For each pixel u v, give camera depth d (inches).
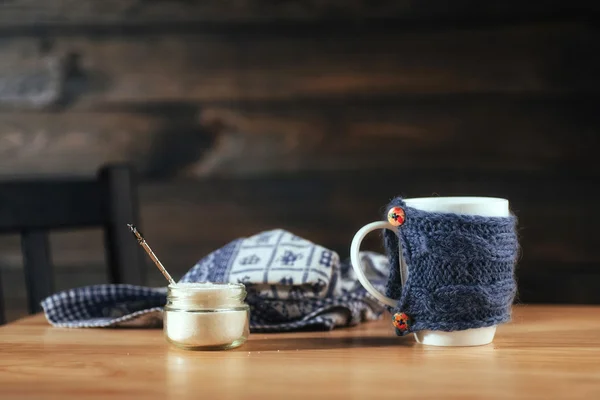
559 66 66.2
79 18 68.6
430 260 35.5
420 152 67.2
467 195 66.9
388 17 67.1
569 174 66.4
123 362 34.6
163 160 68.7
